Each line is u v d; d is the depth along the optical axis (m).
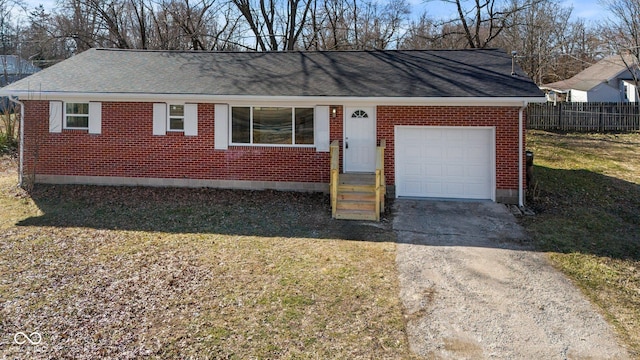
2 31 28.16
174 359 4.65
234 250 8.09
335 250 8.20
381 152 10.64
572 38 41.44
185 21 27.20
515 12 26.95
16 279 6.59
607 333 5.42
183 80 12.98
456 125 11.80
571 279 7.01
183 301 5.96
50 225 9.47
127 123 12.77
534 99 10.73
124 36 28.81
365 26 31.27
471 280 6.95
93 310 5.65
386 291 6.48
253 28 27.59
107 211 10.63
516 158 11.52
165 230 9.25
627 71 31.14
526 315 5.86
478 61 13.88
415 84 12.12
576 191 12.54
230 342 5.00
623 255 8.06
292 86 12.39
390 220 10.24
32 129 12.91
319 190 12.55
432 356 4.89
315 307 5.91
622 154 17.61
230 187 12.81
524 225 9.81
